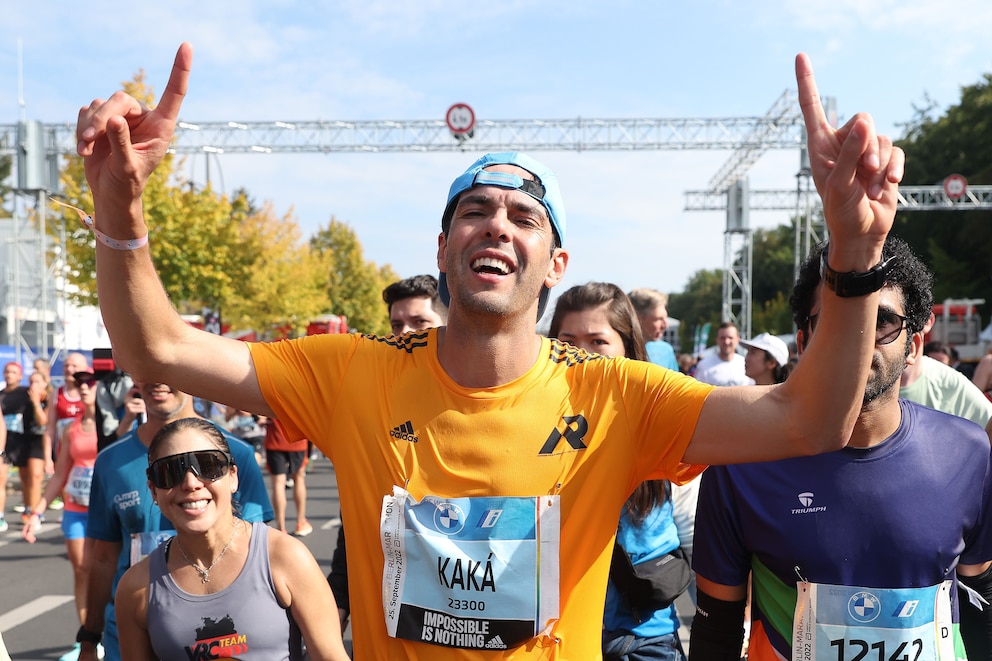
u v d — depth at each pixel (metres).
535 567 1.64
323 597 2.57
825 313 1.53
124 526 3.21
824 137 1.47
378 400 1.77
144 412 4.30
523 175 1.78
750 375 5.71
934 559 2.04
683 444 1.71
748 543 2.17
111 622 3.23
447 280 1.77
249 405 1.83
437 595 1.65
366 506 1.73
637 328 3.02
